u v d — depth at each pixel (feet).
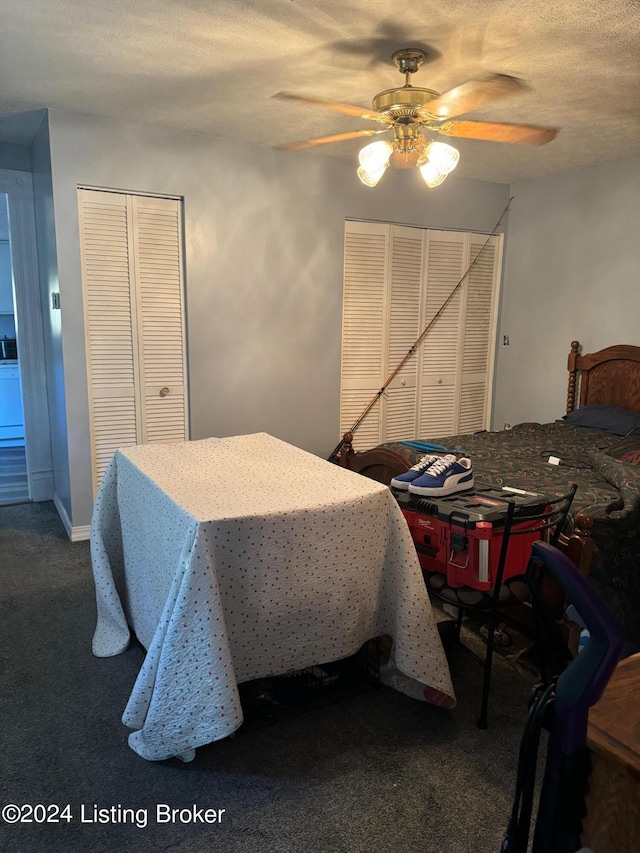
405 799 5.51
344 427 14.52
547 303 15.14
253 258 12.47
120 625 7.94
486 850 4.98
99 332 11.39
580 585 2.45
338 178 13.14
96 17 6.88
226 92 9.33
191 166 11.55
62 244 10.73
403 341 14.98
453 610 9.05
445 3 6.46
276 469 7.26
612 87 8.86
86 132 10.57
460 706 6.87
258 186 12.28
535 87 8.88
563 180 14.46
